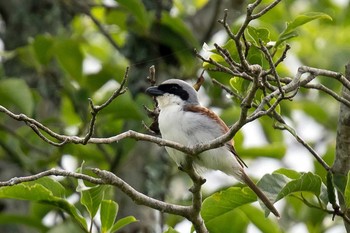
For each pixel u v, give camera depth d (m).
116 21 14.26
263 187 8.96
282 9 16.03
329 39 18.17
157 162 13.20
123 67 14.62
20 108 13.34
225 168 9.99
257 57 9.07
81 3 15.13
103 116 13.27
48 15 15.34
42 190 8.95
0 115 14.66
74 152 13.78
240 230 10.38
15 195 9.01
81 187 8.37
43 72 14.71
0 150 14.41
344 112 9.43
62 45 13.84
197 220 8.38
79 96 14.01
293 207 13.13
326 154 12.95
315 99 17.48
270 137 15.84
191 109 9.98
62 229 11.86
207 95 14.09
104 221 8.90
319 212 12.91
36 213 12.16
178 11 16.03
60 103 15.52
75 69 14.05
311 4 17.39
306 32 17.98
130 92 13.90
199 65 13.68
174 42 13.64
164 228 13.57
